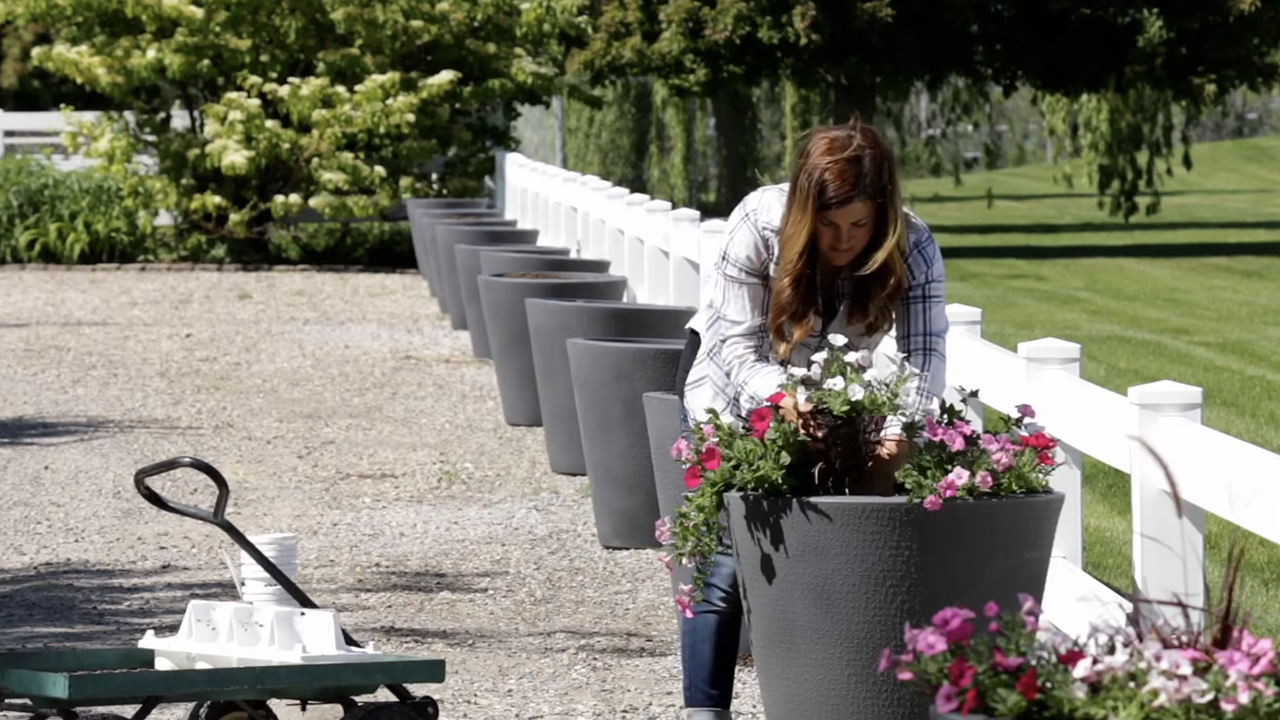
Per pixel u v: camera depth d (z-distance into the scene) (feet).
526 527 30.45
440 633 23.45
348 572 27.07
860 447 15.79
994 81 99.40
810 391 15.61
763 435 15.72
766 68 98.07
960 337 21.80
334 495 33.19
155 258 81.00
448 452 37.68
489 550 28.68
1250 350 54.85
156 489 33.58
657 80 109.29
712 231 32.76
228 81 81.25
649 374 27.99
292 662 15.43
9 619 23.90
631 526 28.53
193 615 16.35
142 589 25.75
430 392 45.93
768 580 15.88
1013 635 11.04
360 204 79.20
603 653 22.45
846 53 95.86
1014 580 15.51
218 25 79.05
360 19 79.66
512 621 24.20
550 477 34.99
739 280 16.05
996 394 20.52
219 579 26.40
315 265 80.74
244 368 49.90
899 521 15.21
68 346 54.03
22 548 28.58
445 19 81.92
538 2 84.07
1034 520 15.53
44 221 80.18
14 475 34.71
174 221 81.87
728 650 17.24
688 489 18.10
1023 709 10.52
